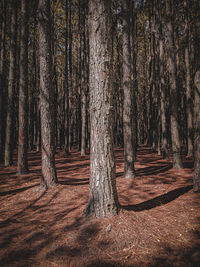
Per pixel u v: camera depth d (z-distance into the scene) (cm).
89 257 249
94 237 287
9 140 1086
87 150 1873
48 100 594
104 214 329
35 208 449
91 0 338
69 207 432
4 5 1243
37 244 283
